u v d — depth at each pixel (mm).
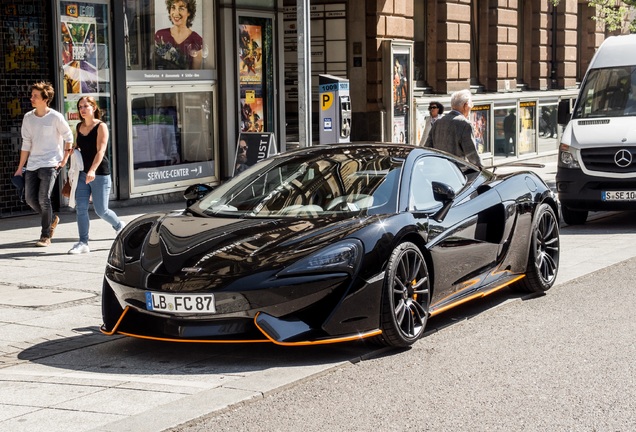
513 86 26797
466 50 24141
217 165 17812
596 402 5449
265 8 18594
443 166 7852
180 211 7539
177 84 16797
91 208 15164
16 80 14375
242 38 18062
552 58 29734
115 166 15664
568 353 6578
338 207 7000
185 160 17125
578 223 14422
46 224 11625
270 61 18781
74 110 15031
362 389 5770
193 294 6195
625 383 5824
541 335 7129
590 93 14656
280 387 5766
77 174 11094
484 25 25797
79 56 15039
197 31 17328
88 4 15117
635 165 13414
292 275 6148
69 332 7418
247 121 18281
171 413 5238
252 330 6207
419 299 6898
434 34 23297
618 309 8023
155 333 6430
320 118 13773
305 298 6164
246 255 6355
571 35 30125
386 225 6609
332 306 6242
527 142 27359
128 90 15820
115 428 5004
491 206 7910
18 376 6195
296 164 7660
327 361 6375
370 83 20859
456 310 8062
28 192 11562
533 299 8523
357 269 6312
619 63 14789
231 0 17734
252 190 7480
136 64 16125
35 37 14516
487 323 7559
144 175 16203
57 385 5945
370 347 6727
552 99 28703
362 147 7848
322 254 6262
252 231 6688
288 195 7262
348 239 6391
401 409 5367
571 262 10438
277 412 5336
